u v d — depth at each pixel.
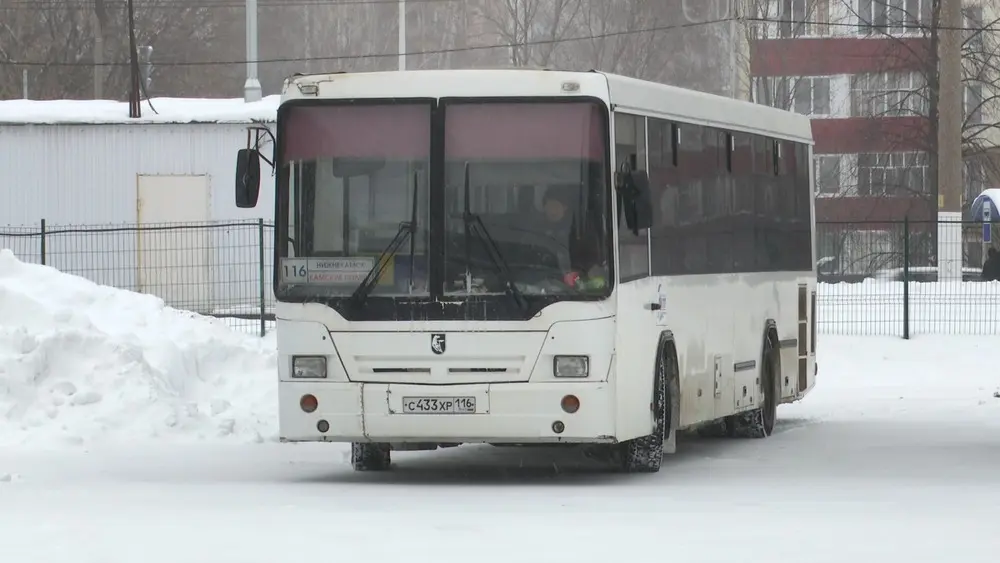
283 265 28.64
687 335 32.81
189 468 32.00
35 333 38.75
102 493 26.70
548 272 28.03
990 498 25.39
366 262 28.36
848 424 43.16
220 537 20.41
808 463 32.88
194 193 74.75
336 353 28.30
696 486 28.09
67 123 74.88
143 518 22.61
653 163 30.95
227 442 37.03
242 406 40.06
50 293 41.81
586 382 27.81
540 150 28.31
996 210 100.00
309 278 28.53
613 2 151.38
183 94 148.25
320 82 28.91
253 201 29.41
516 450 36.78
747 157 37.75
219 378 41.09
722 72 148.62
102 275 73.94
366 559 18.47
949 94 79.56
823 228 81.25
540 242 28.09
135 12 145.62
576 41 152.62
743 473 30.86
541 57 152.50
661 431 30.98
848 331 64.88
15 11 142.12
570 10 154.75
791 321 41.81
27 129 75.12
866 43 135.00
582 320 27.84
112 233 74.06
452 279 28.14
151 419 37.19
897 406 48.72
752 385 37.94
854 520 22.25
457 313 28.00
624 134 29.30
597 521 22.19
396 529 21.22
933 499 25.28
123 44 143.75
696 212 33.62
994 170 115.25
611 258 28.11
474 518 22.56
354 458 31.70
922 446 36.62
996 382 57.41
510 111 28.42
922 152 127.06
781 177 40.81
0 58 140.75
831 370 60.16
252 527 21.44
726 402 35.75
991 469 31.34
